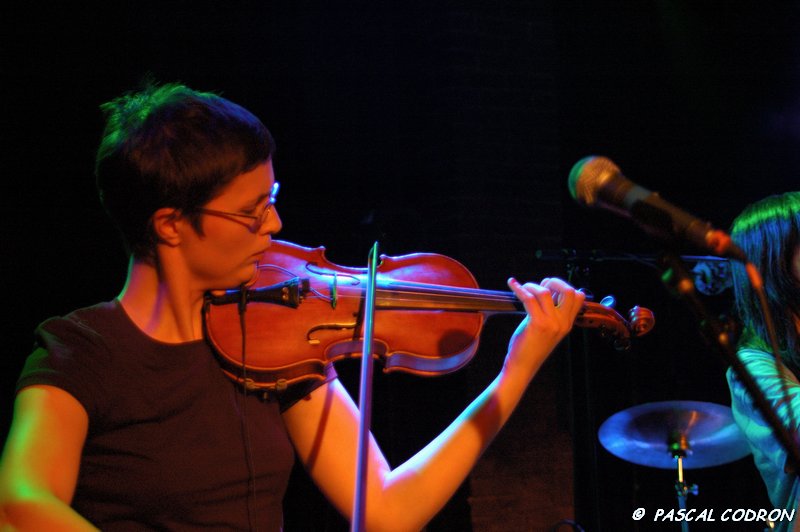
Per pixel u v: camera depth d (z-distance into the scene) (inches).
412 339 105.1
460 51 274.8
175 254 84.2
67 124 251.9
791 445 72.8
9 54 249.4
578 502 290.0
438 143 273.7
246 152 82.0
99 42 257.4
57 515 68.4
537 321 91.7
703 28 328.2
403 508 87.5
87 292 247.8
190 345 84.8
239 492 83.2
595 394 296.0
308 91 281.9
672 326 307.0
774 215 133.0
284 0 281.9
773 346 81.0
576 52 317.7
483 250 266.1
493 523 253.0
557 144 279.6
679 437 242.4
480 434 90.4
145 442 80.1
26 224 246.1
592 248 305.1
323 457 91.2
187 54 268.4
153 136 80.7
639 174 319.0
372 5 289.6
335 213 278.2
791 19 334.0
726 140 327.9
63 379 76.9
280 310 96.2
